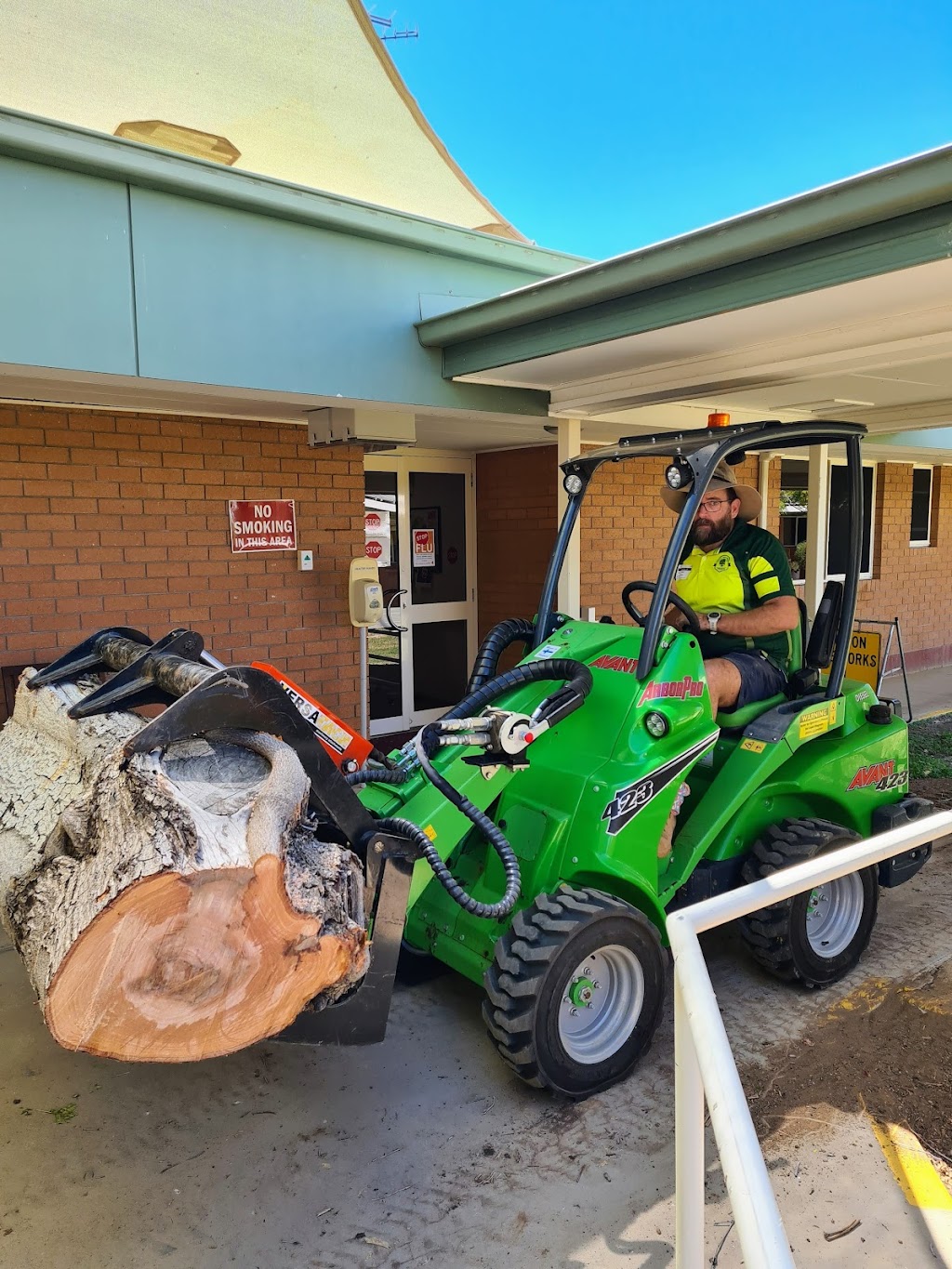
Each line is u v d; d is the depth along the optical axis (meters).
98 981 1.77
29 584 4.77
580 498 3.65
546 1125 2.78
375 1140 2.72
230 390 3.81
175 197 3.44
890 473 10.16
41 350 3.19
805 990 3.55
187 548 5.25
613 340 3.60
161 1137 2.74
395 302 4.16
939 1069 3.06
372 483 7.32
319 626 5.83
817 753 3.62
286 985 1.98
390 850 2.43
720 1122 1.25
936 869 4.91
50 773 2.63
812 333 3.52
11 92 4.57
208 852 1.83
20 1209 2.45
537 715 2.88
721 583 3.64
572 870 2.91
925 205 2.49
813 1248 2.30
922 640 11.02
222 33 4.51
